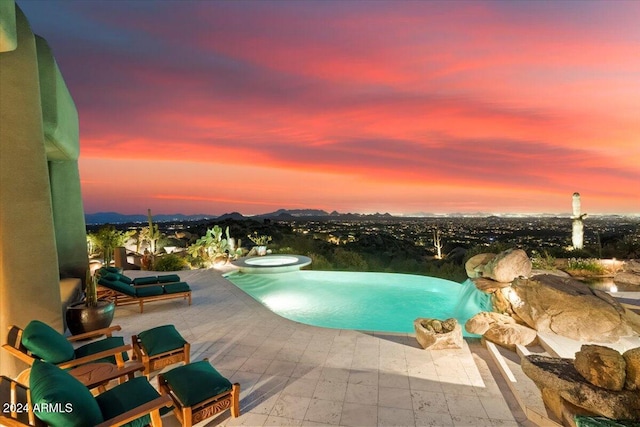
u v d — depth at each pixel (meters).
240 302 7.44
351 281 10.94
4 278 4.03
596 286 8.21
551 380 2.85
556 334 4.53
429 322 4.94
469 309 7.36
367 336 5.20
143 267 11.93
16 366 3.92
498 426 3.02
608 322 4.38
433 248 20.06
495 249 12.36
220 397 3.01
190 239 18.75
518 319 5.00
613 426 2.34
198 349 4.73
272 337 5.18
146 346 3.86
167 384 3.06
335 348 4.74
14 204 4.14
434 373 3.99
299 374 3.97
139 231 16.48
